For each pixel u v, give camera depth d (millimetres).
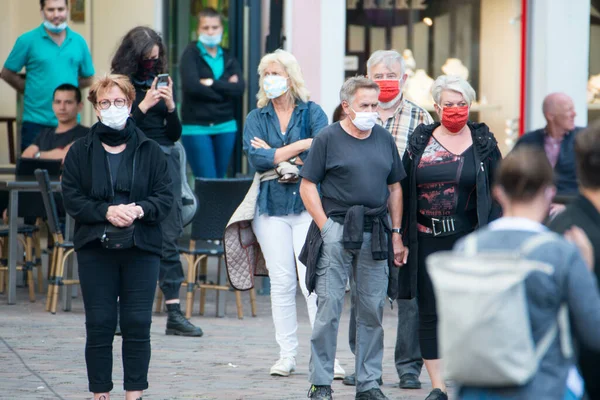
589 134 13273
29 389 22531
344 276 21547
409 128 23828
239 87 39844
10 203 33062
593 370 13094
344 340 29391
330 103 39562
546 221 20516
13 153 46469
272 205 24422
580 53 40000
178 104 43781
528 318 11711
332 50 39469
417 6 41375
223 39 42344
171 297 29391
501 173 12602
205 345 28109
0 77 39031
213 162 40125
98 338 19609
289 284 24656
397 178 21656
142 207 19406
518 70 40875
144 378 19906
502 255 11680
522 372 11523
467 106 21125
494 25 41281
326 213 21516
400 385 23766
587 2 39906
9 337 28266
